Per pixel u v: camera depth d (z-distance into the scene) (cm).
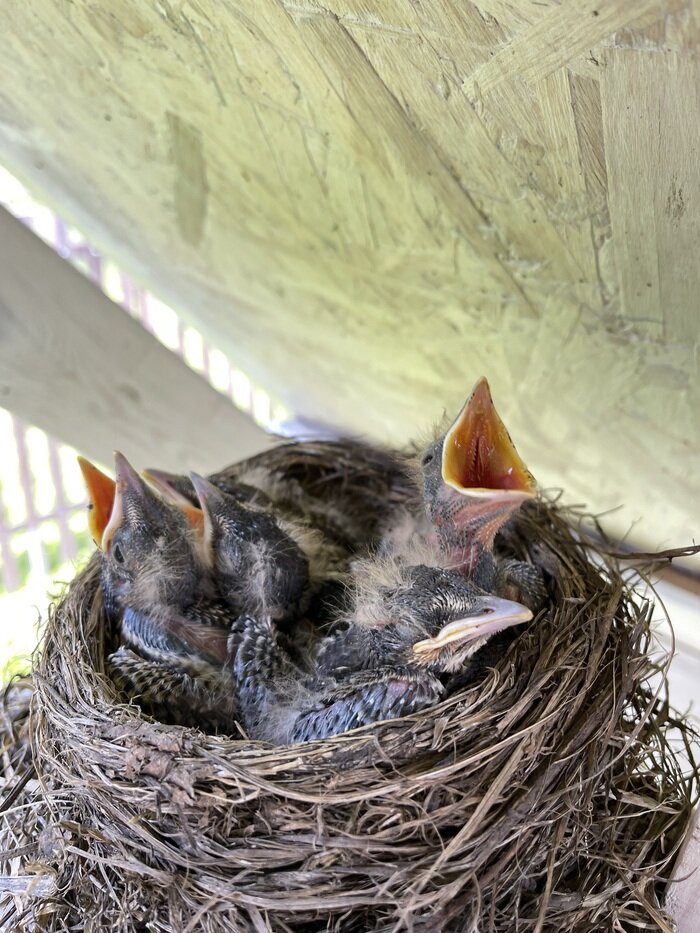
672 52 9
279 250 18
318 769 13
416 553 17
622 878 14
